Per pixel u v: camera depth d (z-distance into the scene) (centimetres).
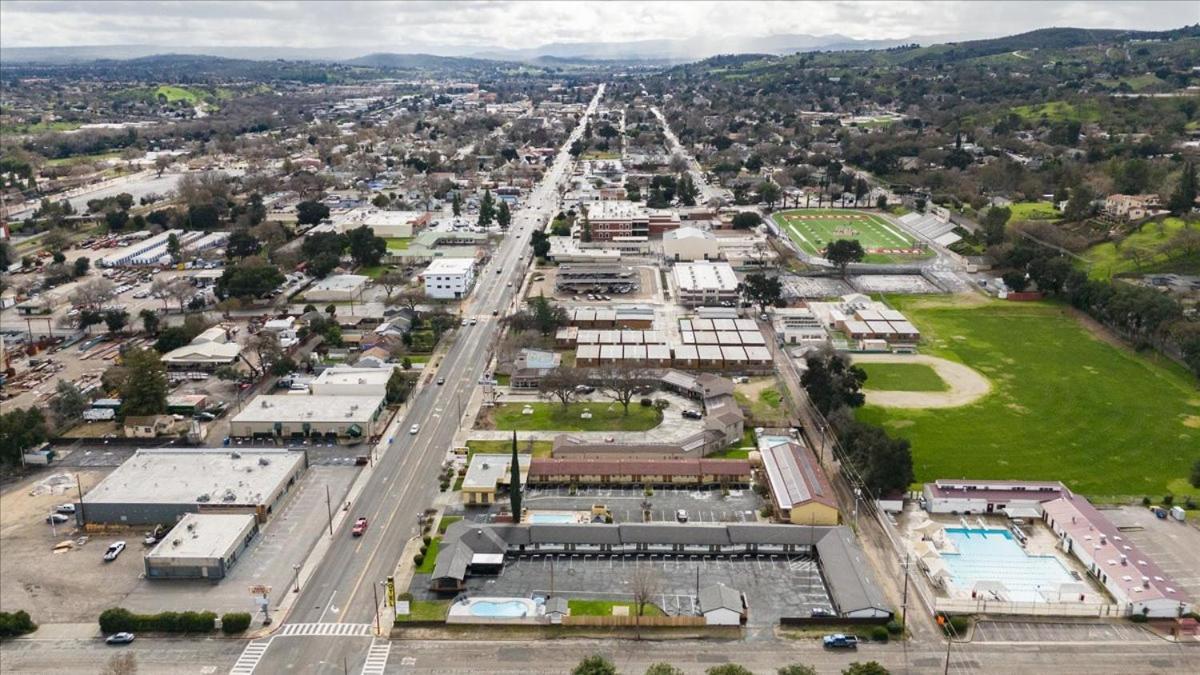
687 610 12075
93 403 18925
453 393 19838
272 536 14038
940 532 13862
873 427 15950
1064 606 11994
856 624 11731
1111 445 16900
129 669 10631
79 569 13200
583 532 13588
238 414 17938
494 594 12456
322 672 10894
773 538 13475
